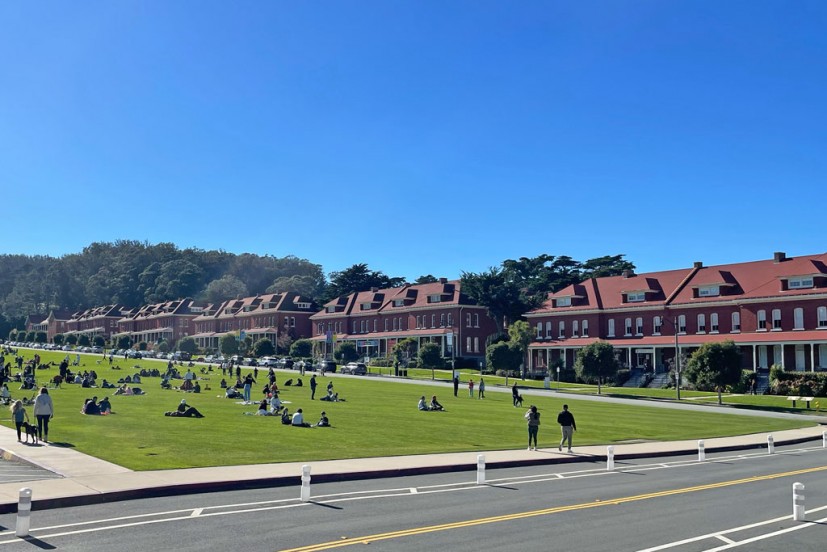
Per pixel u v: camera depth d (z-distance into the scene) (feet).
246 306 490.49
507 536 42.70
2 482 56.49
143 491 54.08
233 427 99.14
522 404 166.30
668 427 125.39
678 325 269.44
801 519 48.19
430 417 126.72
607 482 65.51
